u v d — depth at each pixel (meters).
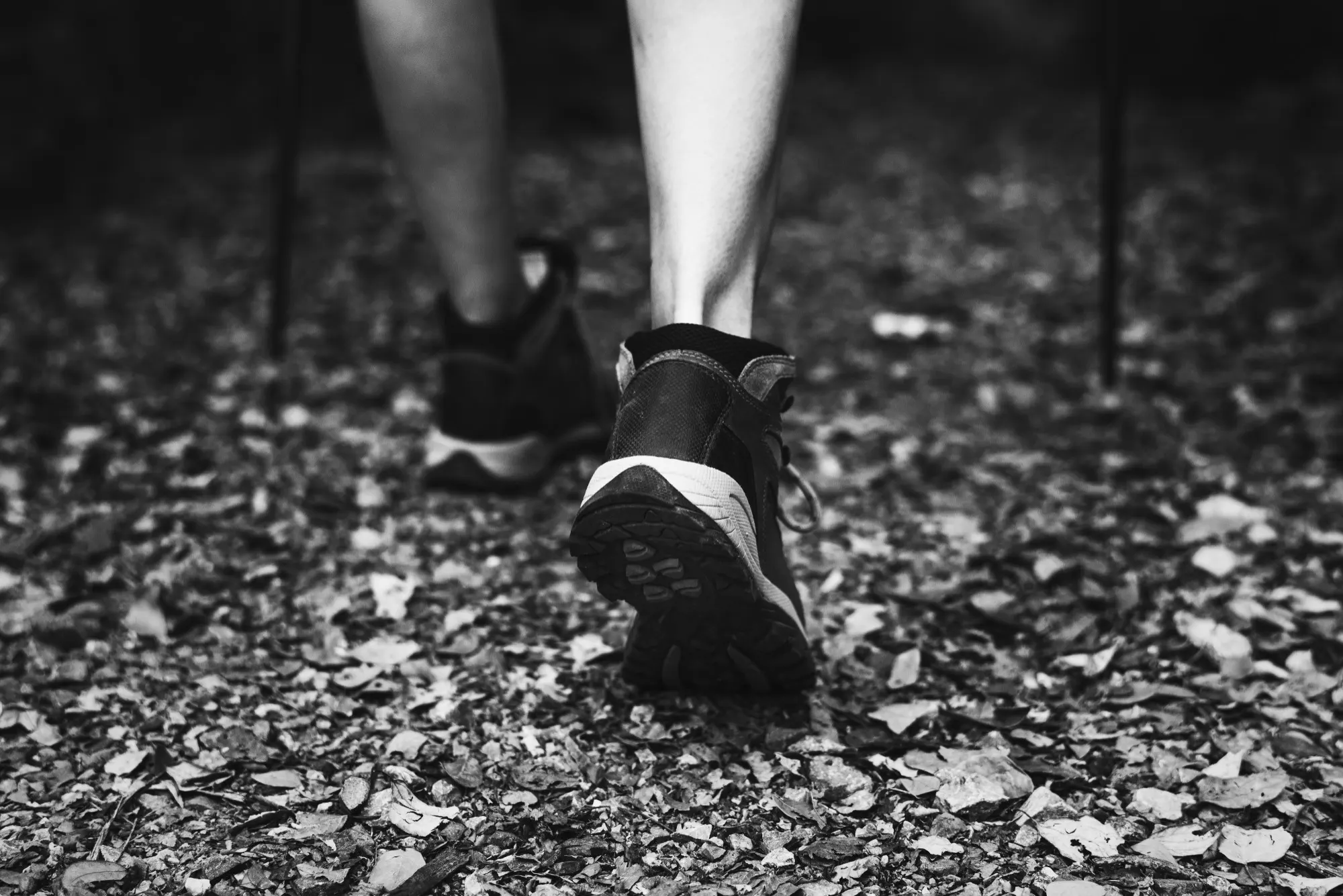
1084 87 7.91
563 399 2.05
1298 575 1.74
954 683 1.49
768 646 1.31
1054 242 4.05
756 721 1.38
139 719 1.41
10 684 1.48
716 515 1.16
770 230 1.31
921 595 1.70
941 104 7.21
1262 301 3.19
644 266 3.87
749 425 1.24
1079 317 3.17
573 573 1.78
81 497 2.04
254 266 3.82
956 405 2.56
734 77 1.24
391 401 2.57
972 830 1.22
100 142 5.00
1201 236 3.93
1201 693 1.45
